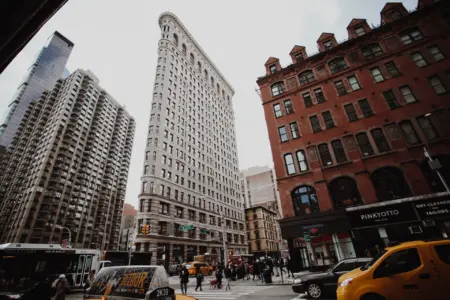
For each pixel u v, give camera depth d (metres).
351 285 6.30
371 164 18.73
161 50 60.56
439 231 15.23
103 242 87.06
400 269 5.95
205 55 82.38
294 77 25.91
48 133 80.25
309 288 10.41
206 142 65.44
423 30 22.00
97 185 90.38
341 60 24.44
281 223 19.45
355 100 21.66
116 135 106.25
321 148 21.16
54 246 16.44
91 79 97.69
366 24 25.34
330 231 17.48
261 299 11.19
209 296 13.30
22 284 14.09
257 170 102.38
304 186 20.36
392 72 21.56
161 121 49.91
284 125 23.73
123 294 6.78
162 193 43.62
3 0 1.21
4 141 87.81
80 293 17.09
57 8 1.41
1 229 68.56
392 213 16.28
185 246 43.72
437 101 18.72
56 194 71.69
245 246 64.12
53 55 115.50
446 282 5.50
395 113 19.64
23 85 101.12
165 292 6.61
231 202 67.19
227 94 91.94
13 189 74.38
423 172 17.20
